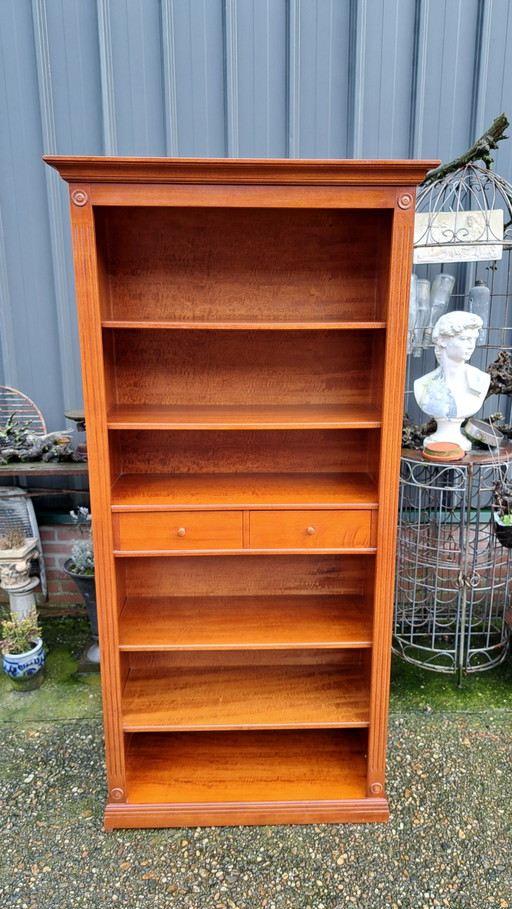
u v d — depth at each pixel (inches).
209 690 76.0
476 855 65.6
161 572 79.3
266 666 81.7
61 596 115.1
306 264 69.5
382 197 56.6
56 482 111.9
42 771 77.1
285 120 98.2
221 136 98.9
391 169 54.9
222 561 79.2
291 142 98.3
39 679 93.4
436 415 89.5
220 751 78.3
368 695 74.9
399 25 95.0
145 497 66.2
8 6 94.1
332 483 71.7
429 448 87.7
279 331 72.4
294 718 70.1
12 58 96.1
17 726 85.0
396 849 66.5
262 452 76.4
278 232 68.6
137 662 81.9
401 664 100.9
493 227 88.8
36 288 104.9
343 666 81.7
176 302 70.2
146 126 98.1
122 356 72.4
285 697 74.4
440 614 112.3
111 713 66.7
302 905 60.1
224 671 80.5
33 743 81.8
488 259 90.0
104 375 60.7
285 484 71.4
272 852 66.2
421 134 99.0
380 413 65.8
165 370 73.0
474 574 96.1
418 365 106.7
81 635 108.5
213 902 60.5
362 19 94.0
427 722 86.2
